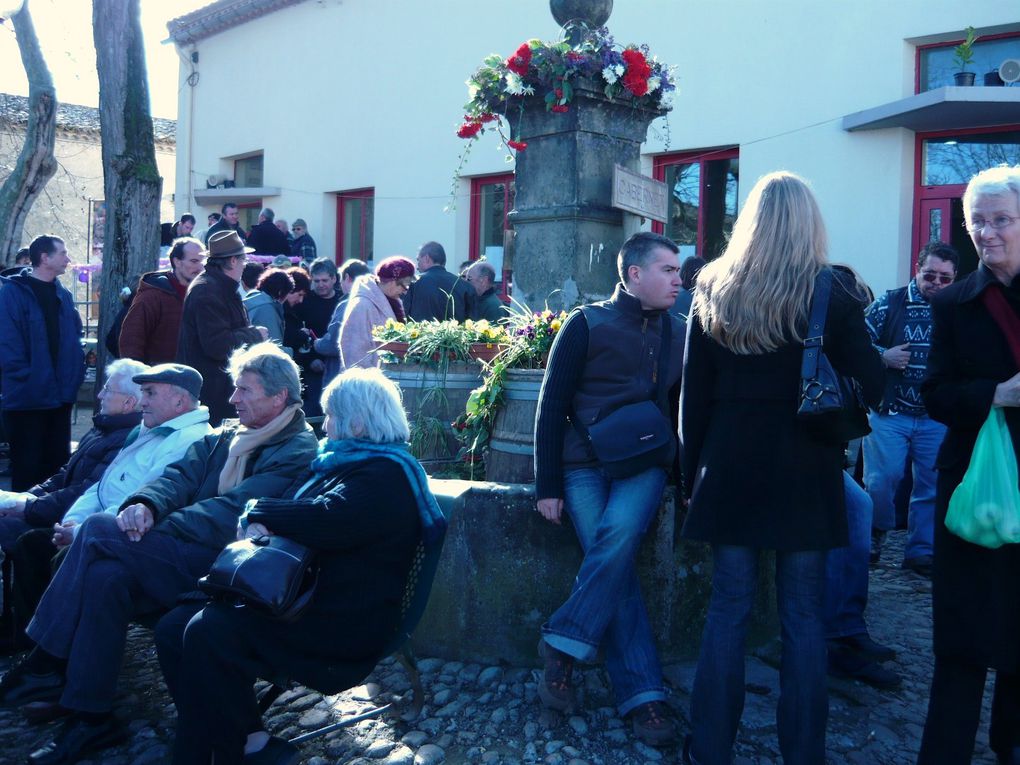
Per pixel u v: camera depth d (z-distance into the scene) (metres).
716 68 10.05
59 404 6.08
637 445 3.24
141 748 3.31
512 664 3.79
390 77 13.74
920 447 5.15
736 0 9.84
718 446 2.83
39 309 6.00
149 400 4.05
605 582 3.23
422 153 13.34
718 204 10.28
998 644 2.69
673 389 3.56
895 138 8.76
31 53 11.43
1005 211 2.70
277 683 2.99
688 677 3.64
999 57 8.41
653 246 3.37
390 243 13.90
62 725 3.47
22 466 6.03
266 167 16.02
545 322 4.09
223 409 5.46
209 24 16.66
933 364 2.89
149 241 7.83
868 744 3.23
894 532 6.24
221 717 2.85
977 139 8.61
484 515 3.79
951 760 2.77
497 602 3.79
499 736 3.31
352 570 3.03
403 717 3.45
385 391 3.17
